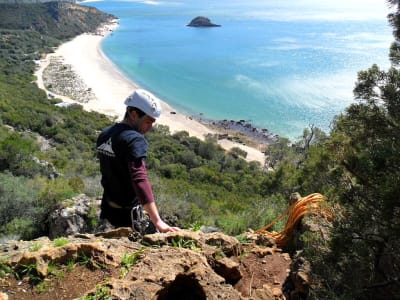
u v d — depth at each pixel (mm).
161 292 2789
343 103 80938
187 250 3201
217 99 86125
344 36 163625
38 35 151625
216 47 152000
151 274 2875
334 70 107375
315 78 100000
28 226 11242
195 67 117062
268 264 4031
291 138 65562
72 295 2939
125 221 3512
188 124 71062
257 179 38188
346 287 3199
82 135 53750
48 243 3725
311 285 3428
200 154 53844
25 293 2957
